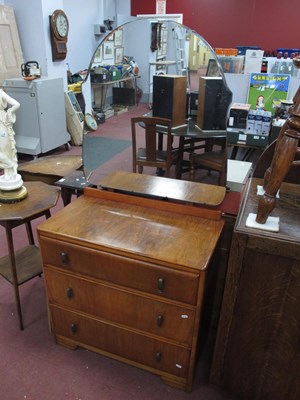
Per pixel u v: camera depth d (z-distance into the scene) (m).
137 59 1.67
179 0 5.44
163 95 1.64
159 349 1.38
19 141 3.94
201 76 1.57
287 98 2.75
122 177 1.68
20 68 4.05
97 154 1.79
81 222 1.41
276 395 1.31
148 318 1.33
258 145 2.18
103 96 1.94
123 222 1.41
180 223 1.41
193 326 1.27
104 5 6.16
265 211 1.11
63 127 4.24
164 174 1.70
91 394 1.42
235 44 5.45
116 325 1.42
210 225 1.40
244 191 1.42
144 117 1.71
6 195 1.60
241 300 1.21
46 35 4.06
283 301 1.15
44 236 1.37
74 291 1.43
